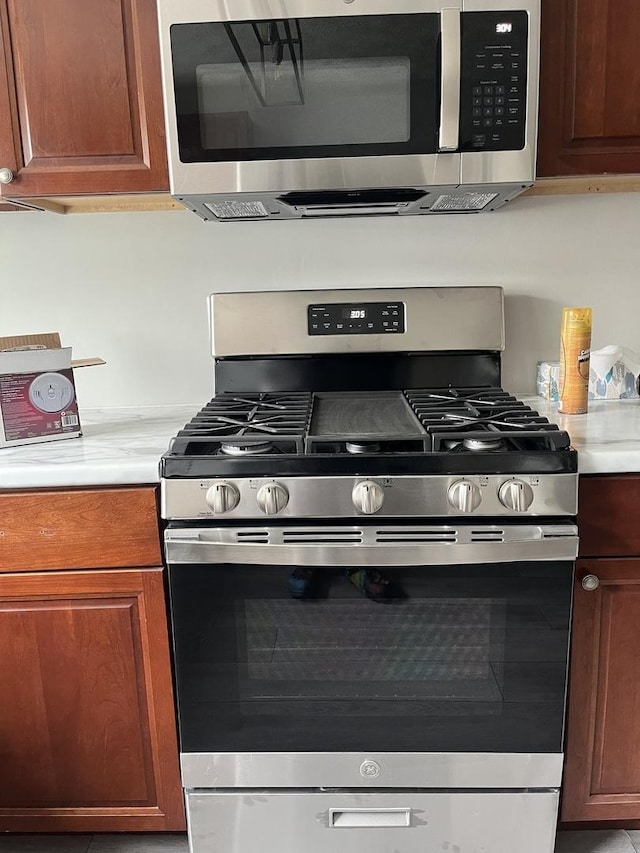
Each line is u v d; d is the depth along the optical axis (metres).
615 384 1.63
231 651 1.22
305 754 1.26
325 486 1.13
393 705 1.24
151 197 1.57
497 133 1.27
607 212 1.65
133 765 1.31
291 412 1.39
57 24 1.30
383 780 1.27
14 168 1.36
